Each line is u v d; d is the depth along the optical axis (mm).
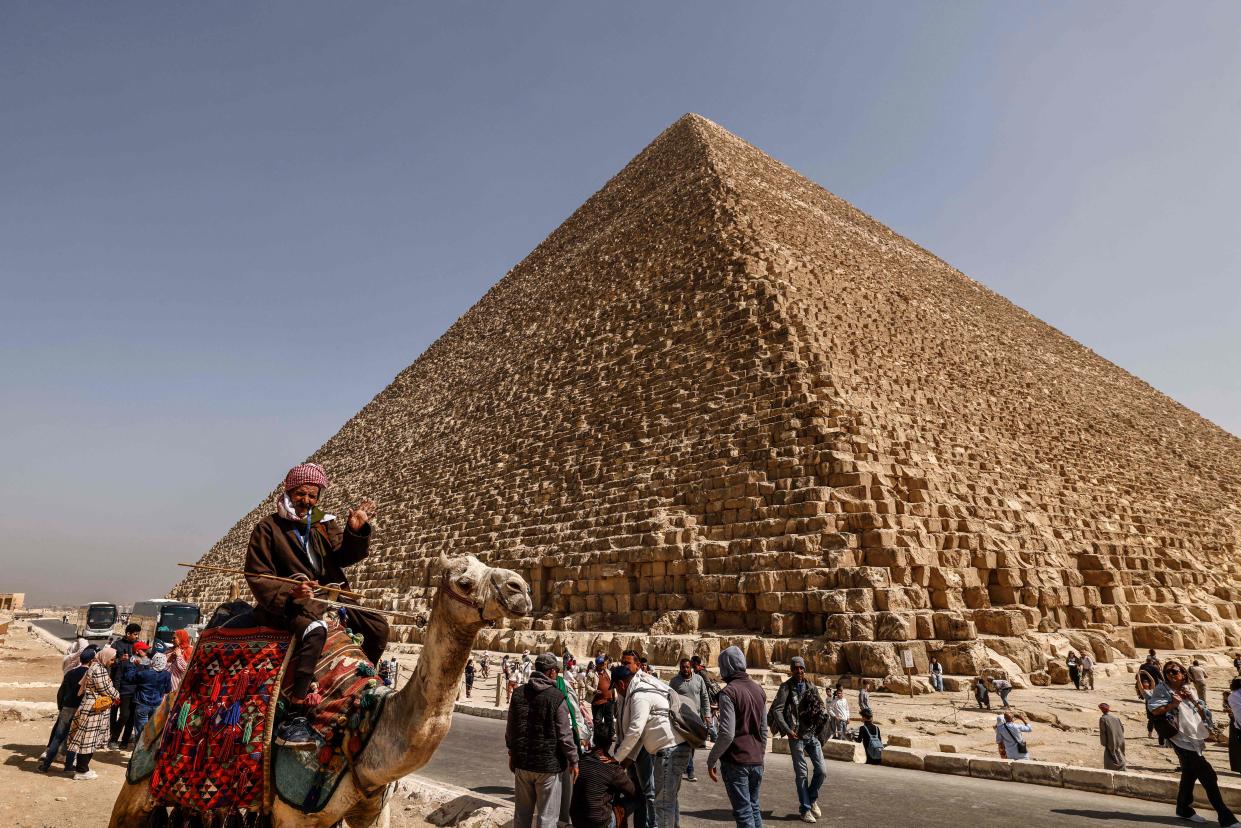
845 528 23984
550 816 6445
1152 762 12406
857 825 8438
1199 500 46844
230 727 3869
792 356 31891
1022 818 8766
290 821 3809
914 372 40156
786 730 8852
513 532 36438
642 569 27906
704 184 56781
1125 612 27719
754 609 23844
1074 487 38281
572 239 77875
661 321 42562
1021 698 18703
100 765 11227
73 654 10789
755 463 28047
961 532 25797
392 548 46500
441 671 3590
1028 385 51344
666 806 6941
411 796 8586
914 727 15320
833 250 55312
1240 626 30406
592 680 18984
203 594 67500
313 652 4008
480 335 72312
